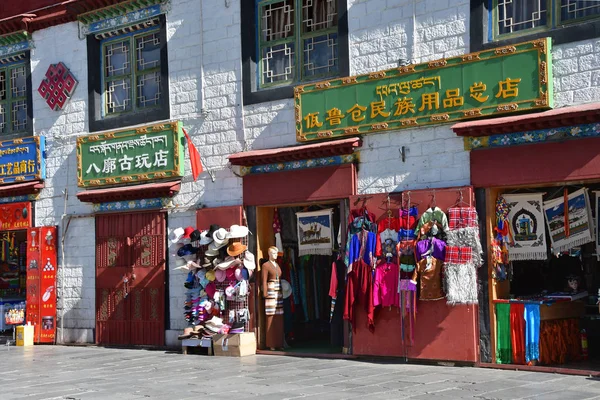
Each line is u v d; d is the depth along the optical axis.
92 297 15.39
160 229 14.49
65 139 15.92
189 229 13.71
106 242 15.22
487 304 10.93
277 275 13.27
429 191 11.30
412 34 11.73
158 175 14.45
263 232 13.41
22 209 16.50
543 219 10.88
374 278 11.71
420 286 11.22
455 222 10.98
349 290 11.95
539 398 8.59
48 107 16.22
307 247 13.32
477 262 10.82
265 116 13.30
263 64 13.53
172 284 14.33
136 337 14.70
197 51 14.18
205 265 13.32
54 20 16.00
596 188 11.09
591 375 9.95
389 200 11.70
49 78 16.14
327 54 12.87
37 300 15.94
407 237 11.43
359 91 12.08
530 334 10.60
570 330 11.34
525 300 10.76
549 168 10.37
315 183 12.53
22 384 10.64
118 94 15.41
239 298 13.15
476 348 10.91
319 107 12.46
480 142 10.98
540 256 10.89
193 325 13.52
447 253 10.95
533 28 10.84
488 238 10.96
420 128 11.59
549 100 10.39
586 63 10.27
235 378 10.57
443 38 11.45
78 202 15.70
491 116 10.90
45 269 15.91
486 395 8.85
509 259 11.15
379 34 12.09
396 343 11.62
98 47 15.60
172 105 14.48
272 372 11.02
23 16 16.20
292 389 9.55
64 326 15.75
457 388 9.36
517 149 10.66
